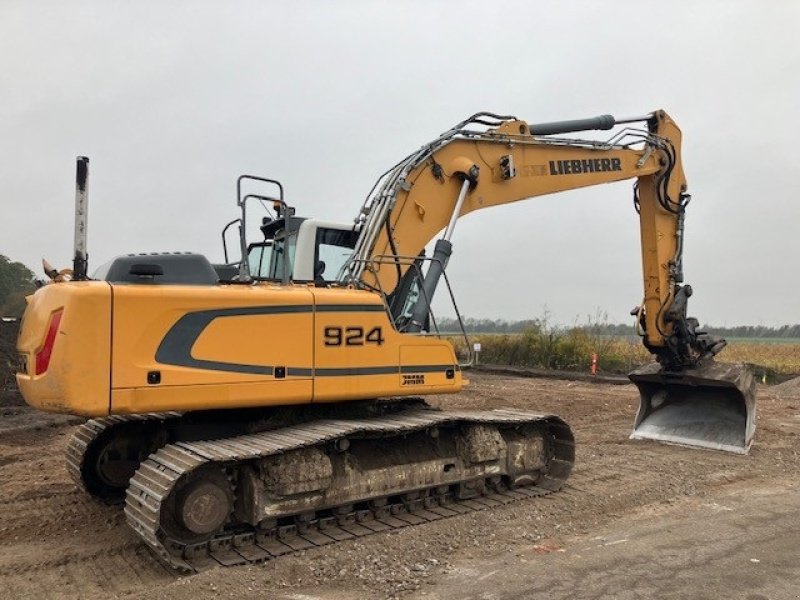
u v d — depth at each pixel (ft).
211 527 17.15
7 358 51.26
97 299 16.31
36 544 18.56
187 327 17.40
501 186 26.58
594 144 29.37
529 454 24.59
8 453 30.42
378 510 20.75
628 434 36.73
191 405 17.33
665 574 16.53
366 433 19.72
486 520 20.89
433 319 23.49
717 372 31.81
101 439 22.52
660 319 32.07
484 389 58.54
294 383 18.93
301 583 15.94
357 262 22.08
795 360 99.76
